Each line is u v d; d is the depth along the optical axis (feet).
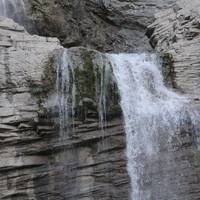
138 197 38.68
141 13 75.10
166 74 45.50
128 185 38.58
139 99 42.22
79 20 63.67
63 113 38.27
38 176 36.73
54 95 38.65
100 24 69.31
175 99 43.57
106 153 38.70
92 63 40.29
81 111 38.55
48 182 36.96
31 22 53.21
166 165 40.32
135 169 39.22
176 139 41.45
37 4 54.75
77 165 37.65
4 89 37.70
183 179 40.50
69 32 58.70
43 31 54.70
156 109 41.86
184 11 53.01
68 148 37.81
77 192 37.27
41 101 38.22
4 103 37.29
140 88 43.16
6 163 35.88
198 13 50.52
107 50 65.98
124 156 39.19
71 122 38.22
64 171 37.40
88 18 67.21
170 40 52.47
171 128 41.57
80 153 37.96
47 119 37.73
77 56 39.99
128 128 40.14
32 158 36.86
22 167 36.40
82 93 38.88
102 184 37.93
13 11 51.67
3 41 39.14
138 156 39.65
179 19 53.01
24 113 37.68
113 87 40.75
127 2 75.72
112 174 38.40
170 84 45.34
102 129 39.01
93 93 39.37
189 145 41.70
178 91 45.01
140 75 43.93
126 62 43.50
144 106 41.78
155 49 55.16
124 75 42.80
